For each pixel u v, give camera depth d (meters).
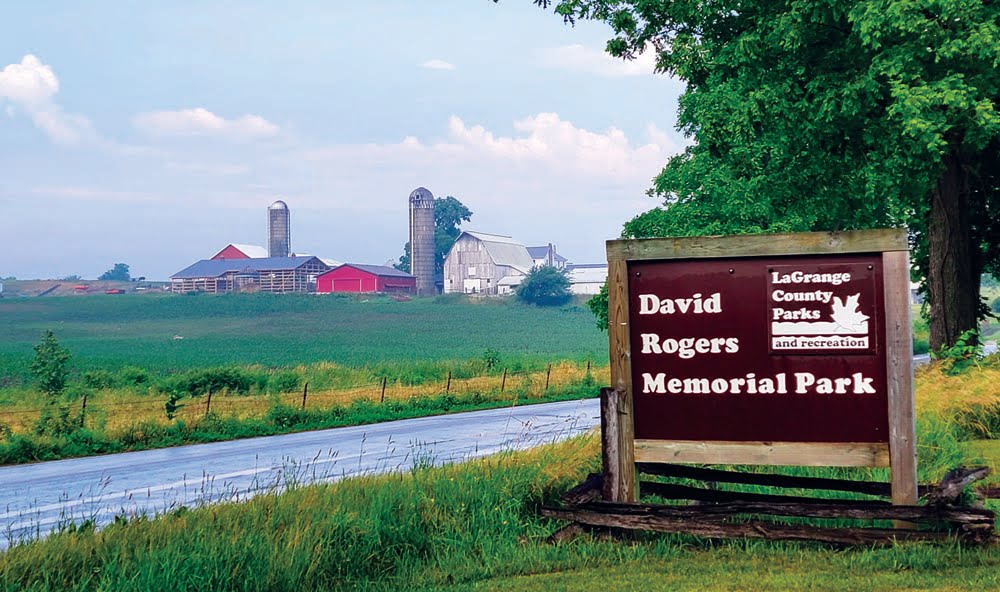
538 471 10.32
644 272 8.57
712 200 34.50
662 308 8.51
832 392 8.09
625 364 8.55
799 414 8.15
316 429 30.11
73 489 18.03
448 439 23.64
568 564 7.79
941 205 21.28
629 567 7.47
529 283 159.38
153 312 146.75
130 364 72.56
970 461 10.81
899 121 18.53
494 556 8.30
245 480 17.89
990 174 25.09
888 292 7.93
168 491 16.88
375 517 9.14
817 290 8.12
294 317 140.50
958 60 18.00
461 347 98.56
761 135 22.91
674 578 6.98
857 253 8.02
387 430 27.75
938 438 11.53
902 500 7.82
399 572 8.27
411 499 9.67
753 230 31.42
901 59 17.77
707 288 8.40
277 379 43.34
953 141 20.16
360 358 83.38
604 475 8.53
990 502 8.82
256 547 8.17
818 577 6.71
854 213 23.59
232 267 185.38
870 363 8.00
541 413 30.78
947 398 14.35
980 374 15.65
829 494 9.65
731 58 22.11
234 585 7.71
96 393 39.94
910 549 7.15
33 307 152.50
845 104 18.83
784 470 10.84
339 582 8.02
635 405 8.57
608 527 8.37
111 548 8.58
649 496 9.70
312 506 9.71
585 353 85.25
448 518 9.27
